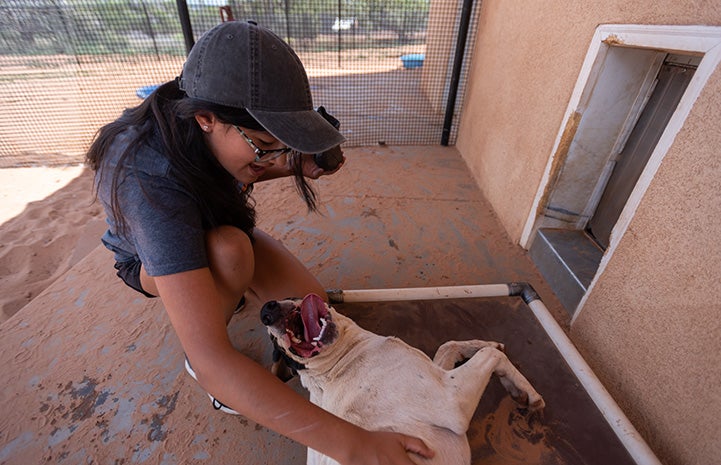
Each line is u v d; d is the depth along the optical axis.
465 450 1.27
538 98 2.44
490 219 2.99
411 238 2.75
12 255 2.68
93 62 5.28
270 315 1.30
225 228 1.33
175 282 0.95
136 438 1.60
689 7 1.36
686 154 1.34
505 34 2.96
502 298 2.00
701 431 1.29
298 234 2.77
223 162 1.04
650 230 1.50
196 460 1.53
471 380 1.34
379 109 5.02
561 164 2.24
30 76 5.46
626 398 1.64
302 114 0.97
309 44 5.69
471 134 3.72
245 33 0.91
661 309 1.46
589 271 2.15
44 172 3.72
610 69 1.92
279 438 1.60
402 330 1.83
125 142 1.01
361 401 1.29
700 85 1.29
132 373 1.85
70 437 1.61
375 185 3.41
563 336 1.78
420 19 5.21
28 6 4.66
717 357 1.23
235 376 0.90
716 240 1.23
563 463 1.38
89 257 2.59
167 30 5.16
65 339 2.02
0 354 1.95
